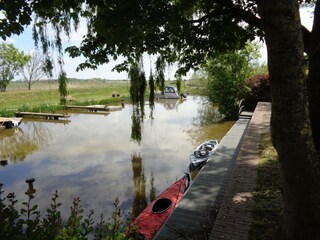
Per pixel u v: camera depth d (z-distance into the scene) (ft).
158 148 56.75
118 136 67.97
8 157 53.72
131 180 41.11
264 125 43.19
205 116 90.17
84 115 101.19
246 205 17.79
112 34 15.24
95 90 190.19
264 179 21.49
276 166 23.95
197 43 19.45
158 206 27.78
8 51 147.95
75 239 8.52
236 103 79.41
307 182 9.76
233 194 19.31
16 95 144.36
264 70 101.96
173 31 17.38
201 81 104.53
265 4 8.93
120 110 111.55
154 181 40.55
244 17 15.75
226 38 19.26
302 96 9.12
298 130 9.30
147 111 72.43
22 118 92.68
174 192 29.76
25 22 12.34
